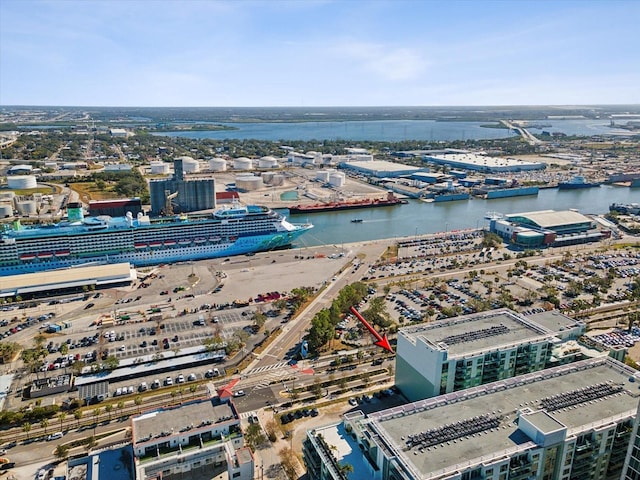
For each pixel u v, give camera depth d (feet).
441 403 467.11
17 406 580.30
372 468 415.23
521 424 424.87
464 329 613.93
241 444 488.85
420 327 622.95
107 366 646.74
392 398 603.26
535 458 401.08
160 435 466.70
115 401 595.47
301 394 610.65
